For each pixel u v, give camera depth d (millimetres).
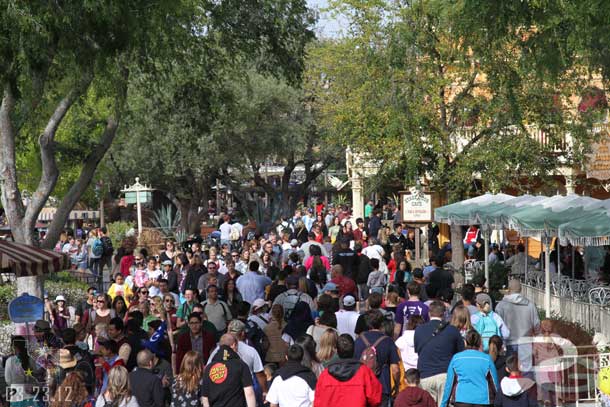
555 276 24531
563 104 33469
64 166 24203
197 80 28250
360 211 45719
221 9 27125
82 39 19797
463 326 13625
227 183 61812
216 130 51594
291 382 11234
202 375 12117
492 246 32875
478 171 30391
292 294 16406
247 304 15742
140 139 51094
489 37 20391
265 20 27844
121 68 22859
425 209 30312
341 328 14703
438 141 29766
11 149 21922
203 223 68562
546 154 31203
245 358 12977
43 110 23453
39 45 19188
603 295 21219
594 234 18688
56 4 18906
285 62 28812
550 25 18500
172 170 53031
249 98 53000
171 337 16547
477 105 29984
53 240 23109
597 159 31281
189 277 22297
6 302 23781
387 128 29953
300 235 33562
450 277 19594
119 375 11258
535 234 20312
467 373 11594
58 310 19844
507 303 14984
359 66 31516
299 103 57062
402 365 12625
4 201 22062
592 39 18750
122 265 28219
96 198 59906
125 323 16125
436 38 28953
